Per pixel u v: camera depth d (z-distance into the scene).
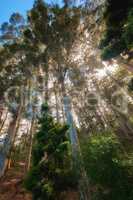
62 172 12.86
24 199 17.95
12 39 26.61
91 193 11.62
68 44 27.23
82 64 27.17
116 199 10.09
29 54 26.52
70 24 26.73
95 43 26.17
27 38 26.17
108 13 11.71
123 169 10.26
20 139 29.17
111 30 11.91
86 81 26.73
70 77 26.72
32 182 12.50
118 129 17.94
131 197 9.75
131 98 22.58
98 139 11.80
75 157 13.02
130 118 19.92
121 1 11.01
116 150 10.95
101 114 23.52
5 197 18.72
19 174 23.48
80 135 18.64
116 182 10.23
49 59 27.16
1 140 25.97
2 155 23.20
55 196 12.55
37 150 13.60
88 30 26.77
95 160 11.01
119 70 23.97
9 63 26.47
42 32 26.38
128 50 11.62
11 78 26.31
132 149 11.49
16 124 25.33
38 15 25.95
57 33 26.67
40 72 27.16
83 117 23.91
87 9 26.44
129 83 14.54
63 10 26.28
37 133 14.41
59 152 13.30
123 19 11.29
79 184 12.73
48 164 12.98
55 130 14.15
